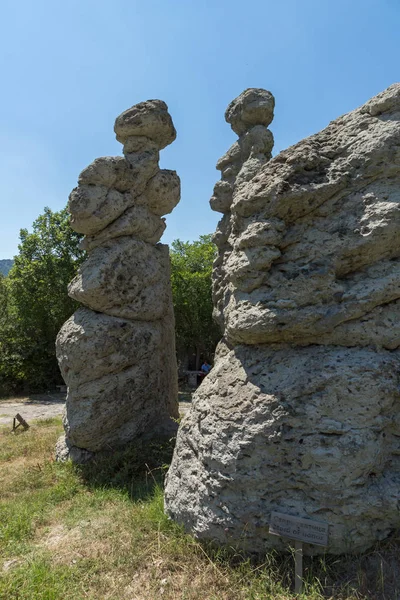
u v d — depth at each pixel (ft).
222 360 13.89
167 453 19.33
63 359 20.18
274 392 11.54
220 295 19.48
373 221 11.35
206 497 11.83
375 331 11.41
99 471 18.52
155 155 22.11
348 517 10.45
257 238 12.17
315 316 11.44
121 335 19.94
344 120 12.77
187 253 68.23
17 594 10.57
